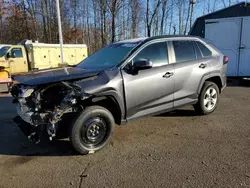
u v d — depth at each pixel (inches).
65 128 138.3
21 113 142.6
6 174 121.3
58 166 128.1
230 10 441.7
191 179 111.4
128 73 151.6
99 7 1269.7
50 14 1280.8
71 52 647.1
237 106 239.8
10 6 1237.7
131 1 1285.7
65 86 135.6
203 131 171.8
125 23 1301.7
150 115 165.9
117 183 110.8
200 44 199.8
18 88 146.5
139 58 159.2
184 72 179.3
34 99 133.7
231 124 185.0
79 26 1381.6
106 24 1202.6
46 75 142.6
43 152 145.7
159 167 123.3
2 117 223.6
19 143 160.1
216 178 111.3
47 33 1300.4
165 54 173.0
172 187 106.0
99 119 142.5
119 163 129.3
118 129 179.3
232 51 438.6
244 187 103.7
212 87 206.4
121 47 172.6
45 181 114.3
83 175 118.4
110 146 150.7
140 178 114.0
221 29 441.4
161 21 1251.2
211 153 136.7
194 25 484.4
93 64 171.2
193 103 194.4
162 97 168.7
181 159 131.0
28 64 564.7
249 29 420.2
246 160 127.3
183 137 162.1
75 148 136.7
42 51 576.1
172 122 192.7
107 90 140.5
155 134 168.9
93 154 140.8
